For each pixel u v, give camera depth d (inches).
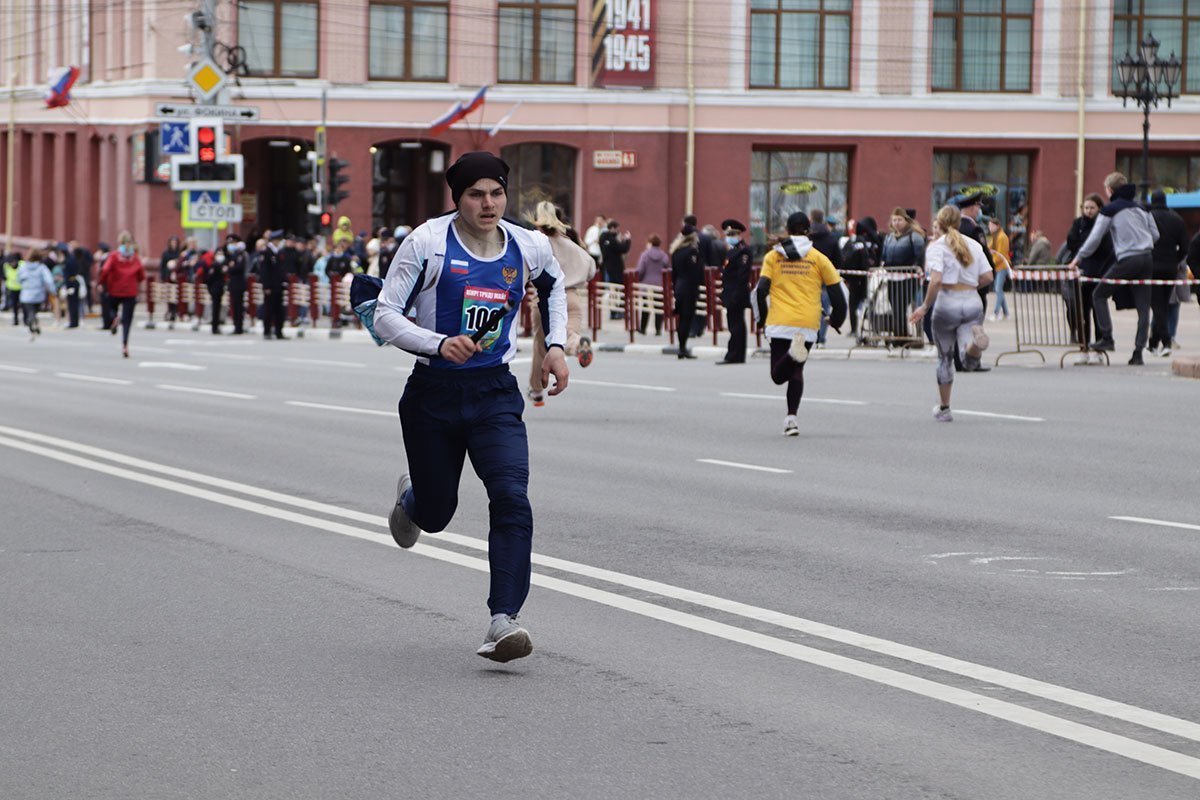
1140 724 396.8
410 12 3203.7
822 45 3233.3
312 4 3181.6
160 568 595.5
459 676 443.8
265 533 667.4
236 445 962.7
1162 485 796.0
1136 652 468.1
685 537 652.7
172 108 2394.2
